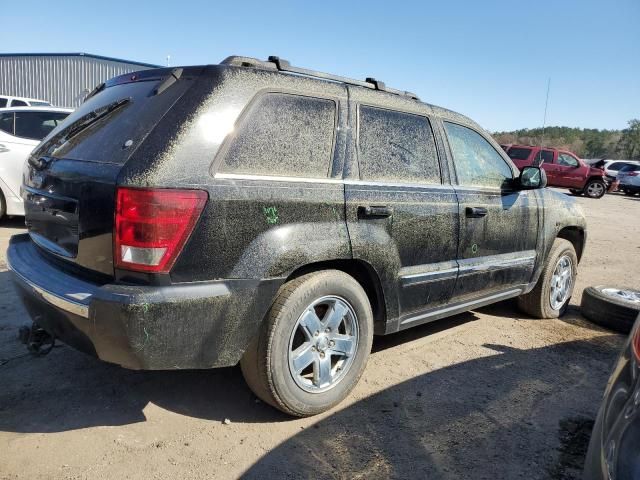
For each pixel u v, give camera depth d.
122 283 2.43
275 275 2.70
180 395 3.23
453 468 2.66
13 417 2.89
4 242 6.55
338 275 3.02
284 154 2.84
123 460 2.58
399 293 3.39
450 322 4.88
